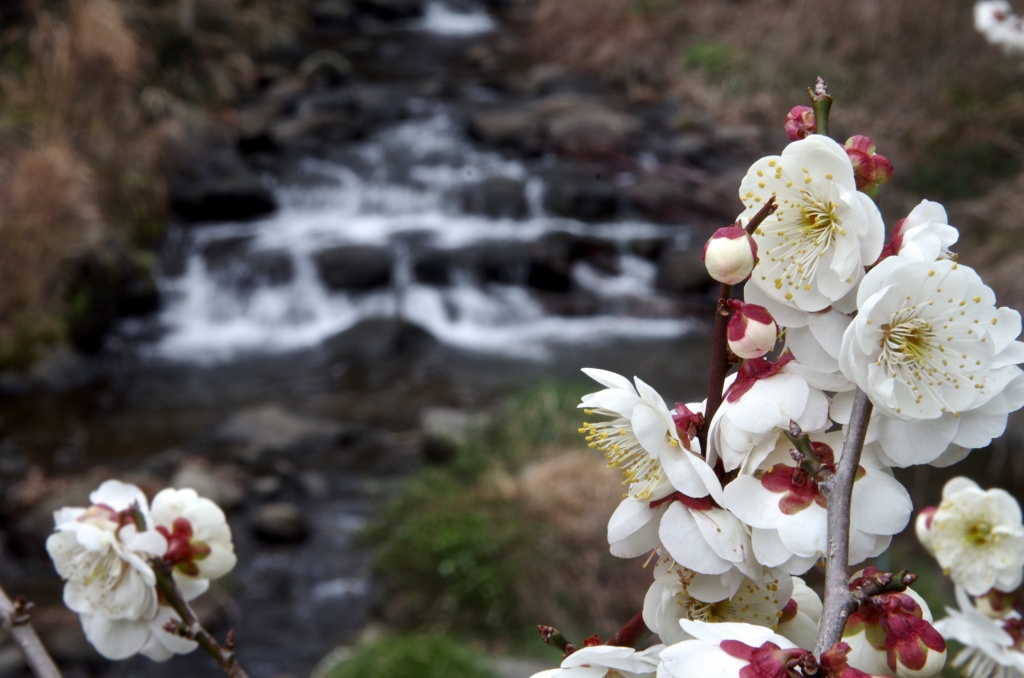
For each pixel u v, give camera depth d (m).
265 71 11.52
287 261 8.66
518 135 10.25
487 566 4.85
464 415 6.55
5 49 9.05
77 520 1.42
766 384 1.00
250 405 7.12
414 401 7.14
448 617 4.73
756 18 10.12
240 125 10.31
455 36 13.60
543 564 4.80
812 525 0.96
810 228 1.01
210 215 9.30
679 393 7.06
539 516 5.12
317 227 9.34
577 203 9.42
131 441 6.55
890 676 1.00
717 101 9.64
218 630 4.82
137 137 9.14
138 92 9.59
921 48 7.62
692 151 8.97
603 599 4.65
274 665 4.61
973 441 0.99
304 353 7.99
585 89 11.29
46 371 7.30
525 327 8.40
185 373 7.64
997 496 1.52
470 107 11.02
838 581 0.92
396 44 13.16
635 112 10.30
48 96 8.52
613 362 7.58
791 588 1.05
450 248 8.83
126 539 1.40
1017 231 5.91
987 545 1.53
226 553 1.44
